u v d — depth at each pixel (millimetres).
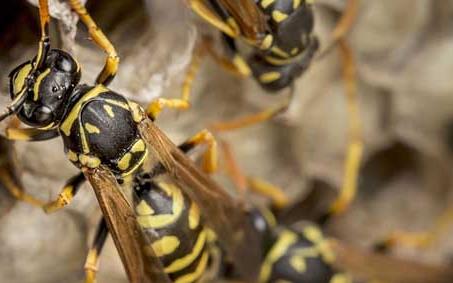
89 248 81
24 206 84
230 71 82
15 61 79
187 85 81
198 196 79
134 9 81
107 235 80
